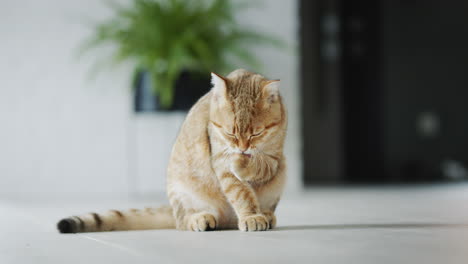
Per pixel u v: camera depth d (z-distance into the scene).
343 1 6.62
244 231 1.58
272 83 1.65
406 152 6.72
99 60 4.05
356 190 4.30
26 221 2.09
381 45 6.70
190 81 3.69
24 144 3.99
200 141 1.65
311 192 4.07
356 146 6.78
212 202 1.67
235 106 1.60
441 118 6.74
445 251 1.14
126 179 4.09
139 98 3.71
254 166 1.61
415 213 2.19
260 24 4.18
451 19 6.72
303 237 1.41
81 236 1.53
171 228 1.75
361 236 1.42
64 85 4.04
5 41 3.99
